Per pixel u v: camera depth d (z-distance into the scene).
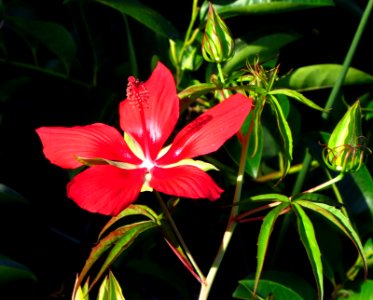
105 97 0.50
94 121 0.50
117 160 0.37
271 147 0.51
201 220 0.50
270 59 0.48
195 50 0.49
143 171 0.36
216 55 0.38
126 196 0.34
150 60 0.51
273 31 0.49
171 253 0.51
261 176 0.51
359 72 0.48
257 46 0.48
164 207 0.37
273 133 0.51
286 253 0.51
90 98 0.50
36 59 0.51
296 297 0.43
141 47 0.51
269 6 0.46
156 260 0.51
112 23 0.51
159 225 0.37
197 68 0.49
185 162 0.36
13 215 0.50
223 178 0.50
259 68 0.40
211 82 0.42
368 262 0.47
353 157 0.36
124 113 0.39
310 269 0.51
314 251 0.35
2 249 0.51
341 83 0.48
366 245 0.47
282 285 0.44
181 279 0.50
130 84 0.38
